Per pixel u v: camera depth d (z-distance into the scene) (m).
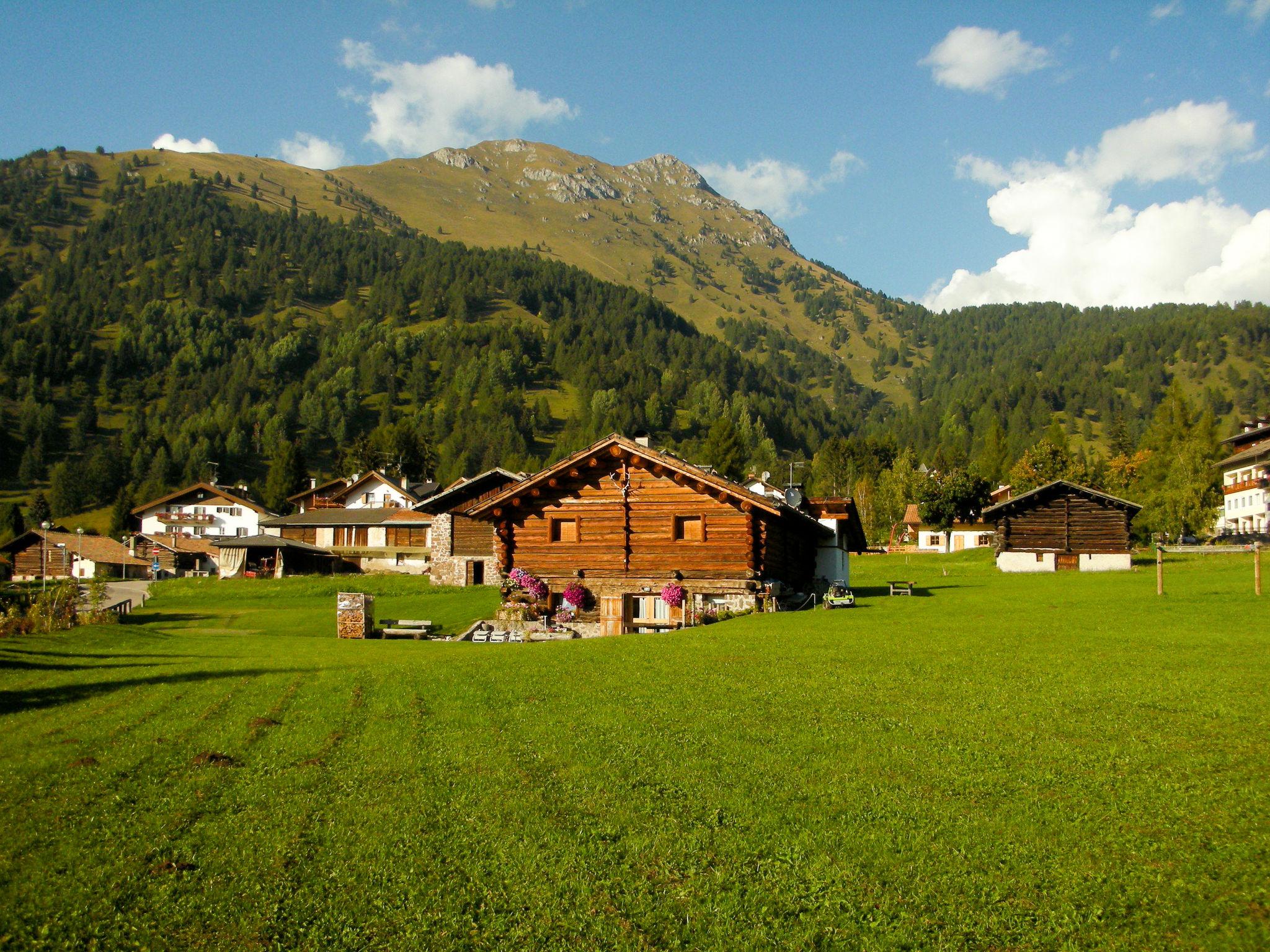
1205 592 35.88
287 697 16.92
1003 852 9.13
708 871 9.05
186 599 62.06
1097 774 11.11
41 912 8.56
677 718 14.30
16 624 30.12
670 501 35.66
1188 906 8.02
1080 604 33.09
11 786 11.66
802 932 7.98
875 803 10.44
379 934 8.18
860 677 17.39
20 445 196.38
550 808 10.62
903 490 133.25
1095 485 127.75
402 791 11.28
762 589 34.62
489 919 8.38
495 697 16.28
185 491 126.56
